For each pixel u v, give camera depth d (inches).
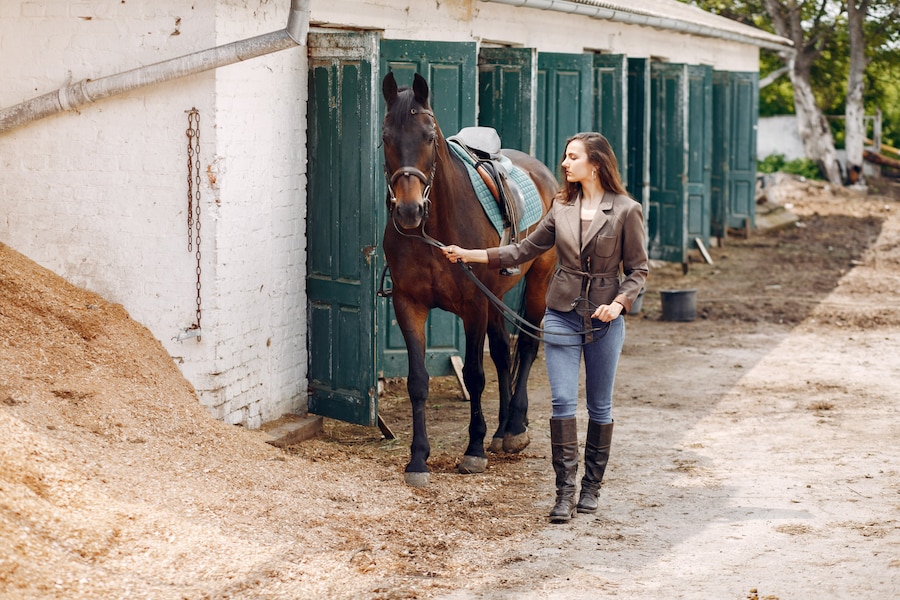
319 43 286.4
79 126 264.8
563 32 458.3
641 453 270.5
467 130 273.7
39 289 257.0
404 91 228.4
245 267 269.9
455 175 245.0
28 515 178.2
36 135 268.2
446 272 241.9
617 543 203.8
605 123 454.3
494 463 264.1
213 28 253.0
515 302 363.6
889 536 203.9
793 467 255.4
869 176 1096.2
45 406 226.8
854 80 1030.4
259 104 271.3
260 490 222.5
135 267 264.5
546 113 407.5
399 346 334.0
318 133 290.2
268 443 267.3
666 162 583.8
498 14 402.9
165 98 257.1
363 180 277.6
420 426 246.7
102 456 215.3
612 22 512.1
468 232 245.8
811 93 1051.9
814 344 417.7
